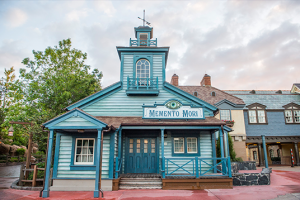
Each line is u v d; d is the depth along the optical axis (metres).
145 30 14.77
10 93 13.88
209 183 9.30
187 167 11.30
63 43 15.76
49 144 8.15
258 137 19.91
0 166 21.53
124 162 11.34
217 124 10.30
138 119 11.25
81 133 10.06
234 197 7.75
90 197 7.89
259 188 9.23
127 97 12.45
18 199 7.59
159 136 11.66
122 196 8.00
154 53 13.44
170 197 7.80
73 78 14.28
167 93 12.56
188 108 11.09
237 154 18.91
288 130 20.53
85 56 16.30
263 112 20.88
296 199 7.38
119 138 10.30
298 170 15.61
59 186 9.34
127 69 13.14
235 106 19.50
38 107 13.45
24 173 10.33
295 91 26.67
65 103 13.67
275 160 25.02
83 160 9.87
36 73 14.55
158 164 11.31
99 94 12.29
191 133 11.71
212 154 11.42
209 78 22.73
